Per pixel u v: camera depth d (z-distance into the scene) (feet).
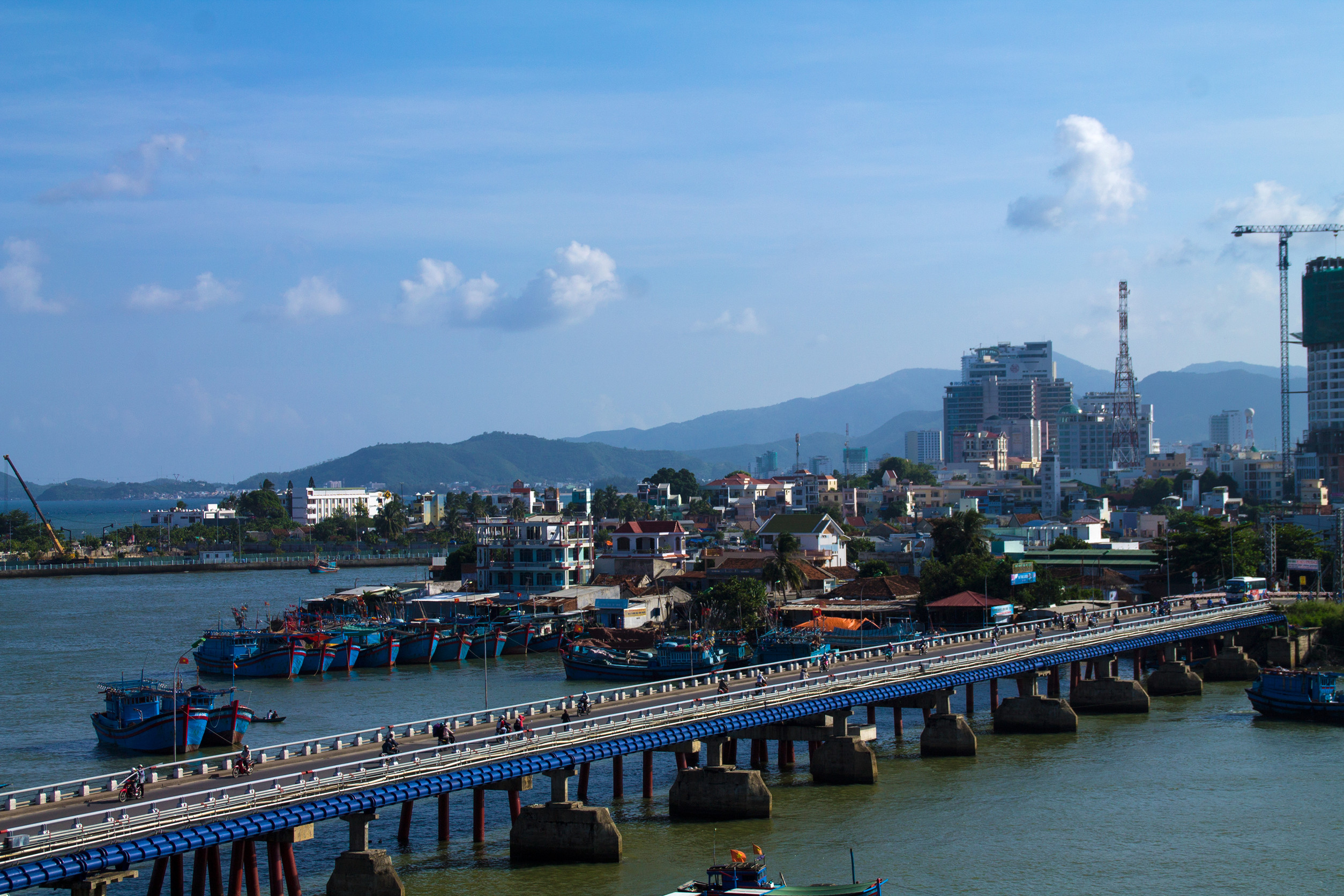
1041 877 250.16
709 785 290.97
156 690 379.96
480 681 509.76
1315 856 263.90
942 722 358.64
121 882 257.75
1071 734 390.01
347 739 295.07
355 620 645.10
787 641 489.26
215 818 213.05
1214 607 570.05
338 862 229.25
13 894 243.81
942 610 602.44
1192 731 393.70
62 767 343.26
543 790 324.60
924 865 256.73
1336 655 535.19
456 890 240.32
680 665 492.54
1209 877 251.39
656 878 246.47
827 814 294.05
